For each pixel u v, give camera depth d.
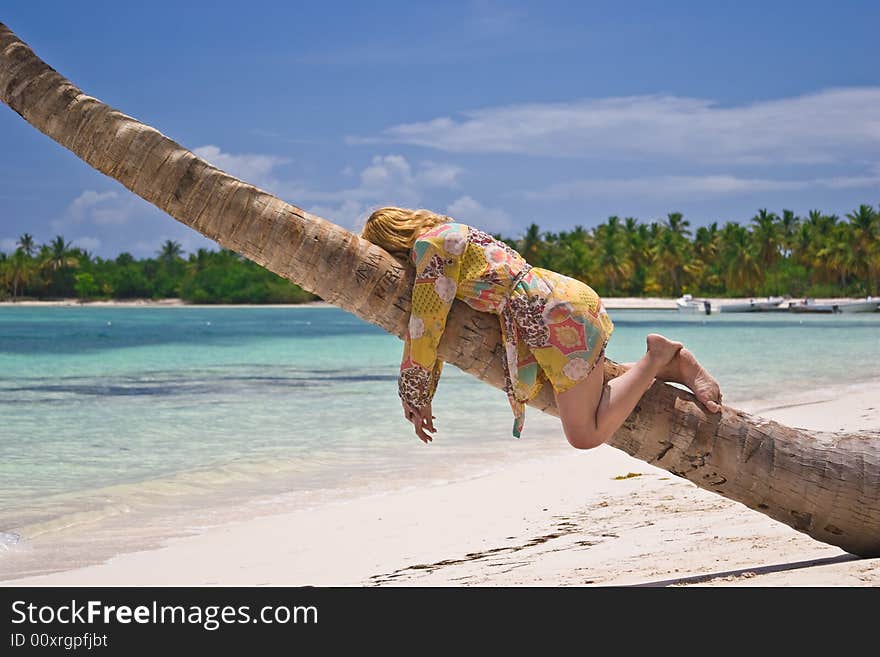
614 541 5.84
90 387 19.86
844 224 118.25
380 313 4.22
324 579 5.50
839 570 4.27
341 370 25.03
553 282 4.10
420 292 4.05
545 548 5.88
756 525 5.84
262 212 4.16
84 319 88.44
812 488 4.39
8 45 4.15
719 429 4.38
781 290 120.44
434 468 9.98
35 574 6.02
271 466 10.20
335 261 4.18
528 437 12.27
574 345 4.04
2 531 7.31
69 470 10.04
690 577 4.49
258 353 33.78
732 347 33.19
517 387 4.14
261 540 6.84
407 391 4.14
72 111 4.11
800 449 4.42
